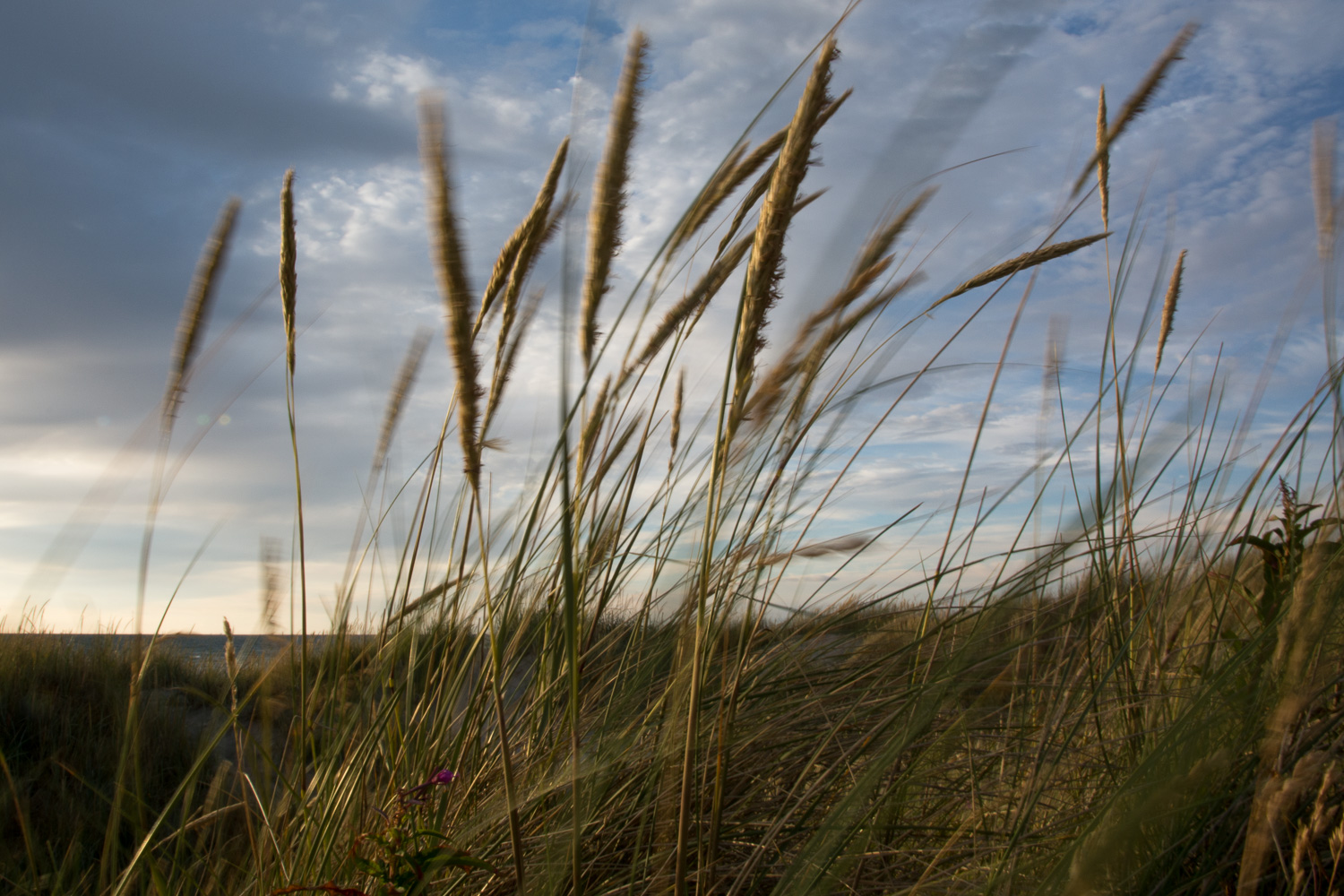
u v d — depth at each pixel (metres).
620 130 1.03
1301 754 1.34
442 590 2.10
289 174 2.03
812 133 0.88
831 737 1.68
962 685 1.50
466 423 1.11
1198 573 2.20
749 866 1.47
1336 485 1.76
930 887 1.56
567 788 1.75
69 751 3.33
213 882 1.82
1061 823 1.56
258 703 2.03
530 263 1.28
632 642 2.05
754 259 0.96
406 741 1.92
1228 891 1.35
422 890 1.41
